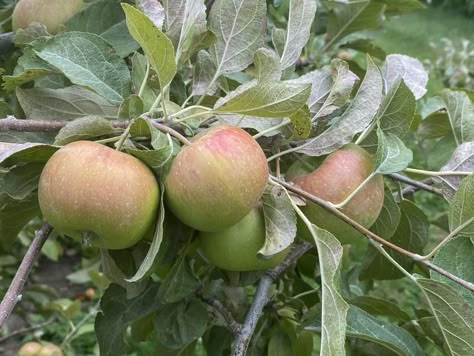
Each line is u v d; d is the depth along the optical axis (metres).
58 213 0.31
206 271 0.47
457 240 0.41
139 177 0.32
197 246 0.39
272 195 0.36
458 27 3.89
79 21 0.47
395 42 3.40
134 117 0.36
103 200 0.30
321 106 0.41
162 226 0.32
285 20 0.82
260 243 0.36
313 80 0.42
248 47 0.42
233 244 0.36
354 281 0.65
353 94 0.59
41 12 0.48
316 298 0.56
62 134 0.33
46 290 0.97
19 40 0.46
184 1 0.40
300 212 0.35
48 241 1.04
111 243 0.32
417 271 0.62
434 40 3.50
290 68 0.44
